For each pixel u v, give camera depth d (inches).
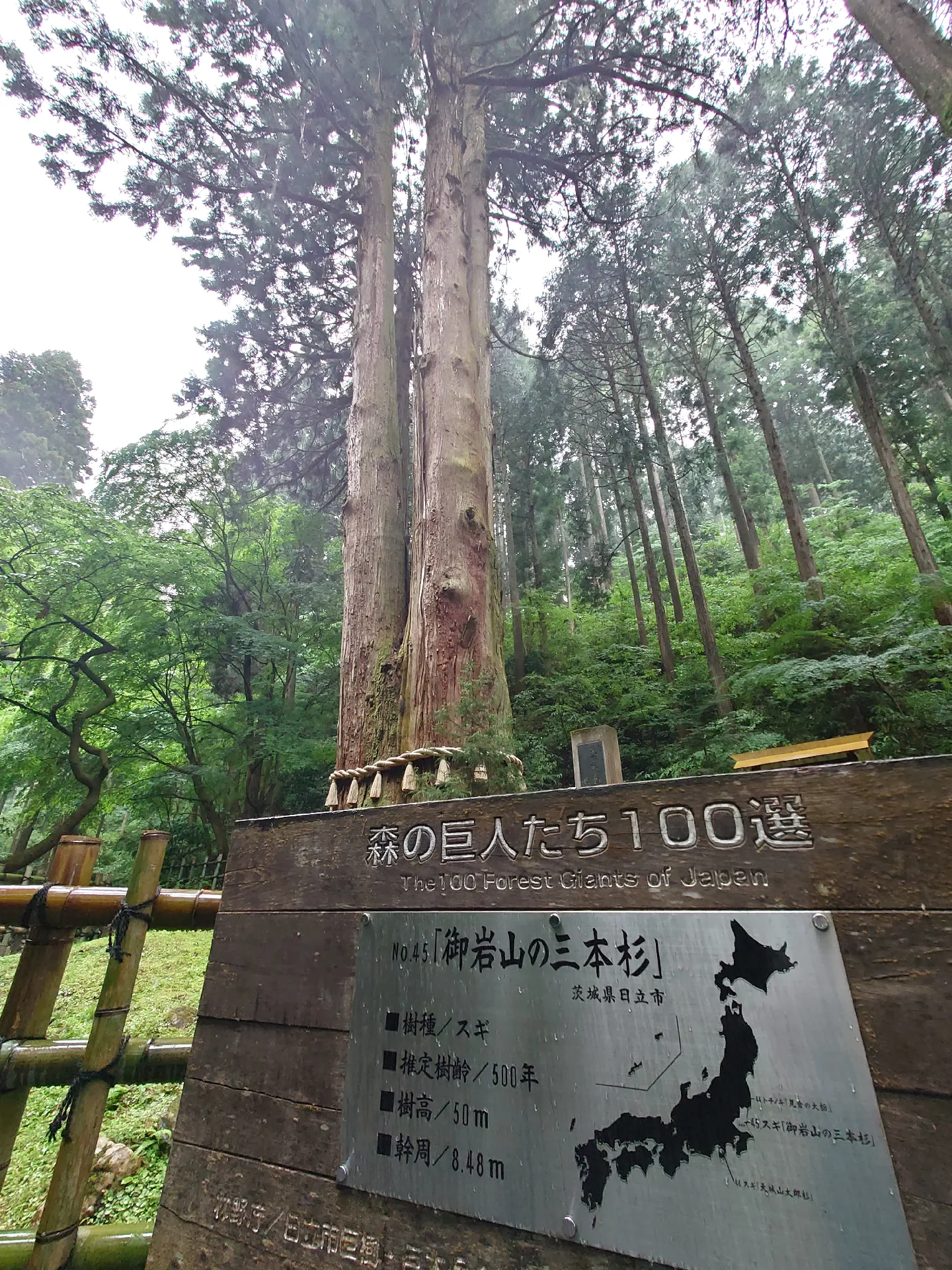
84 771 480.1
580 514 606.2
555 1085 47.8
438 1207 48.4
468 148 267.3
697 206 474.6
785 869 46.4
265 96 310.5
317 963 62.5
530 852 56.1
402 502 216.5
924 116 388.5
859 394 423.8
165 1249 57.4
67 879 89.8
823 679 265.6
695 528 933.2
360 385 234.1
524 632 542.6
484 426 202.4
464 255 229.3
